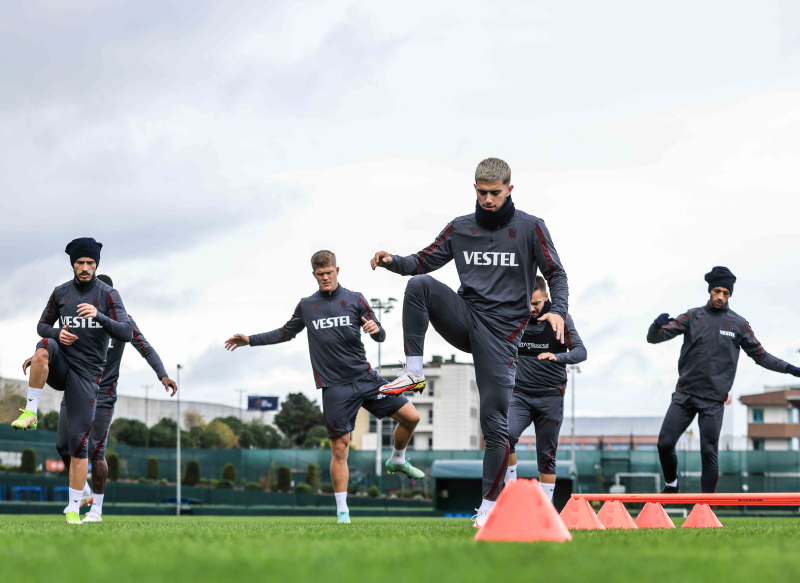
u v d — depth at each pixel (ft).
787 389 301.43
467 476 107.45
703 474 37.91
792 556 10.33
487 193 19.90
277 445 436.76
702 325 37.29
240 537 14.56
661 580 7.79
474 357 20.42
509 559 9.57
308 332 31.91
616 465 177.99
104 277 35.06
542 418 33.04
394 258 20.83
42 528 19.80
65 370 29.78
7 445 173.78
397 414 32.04
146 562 9.21
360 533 16.70
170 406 362.12
